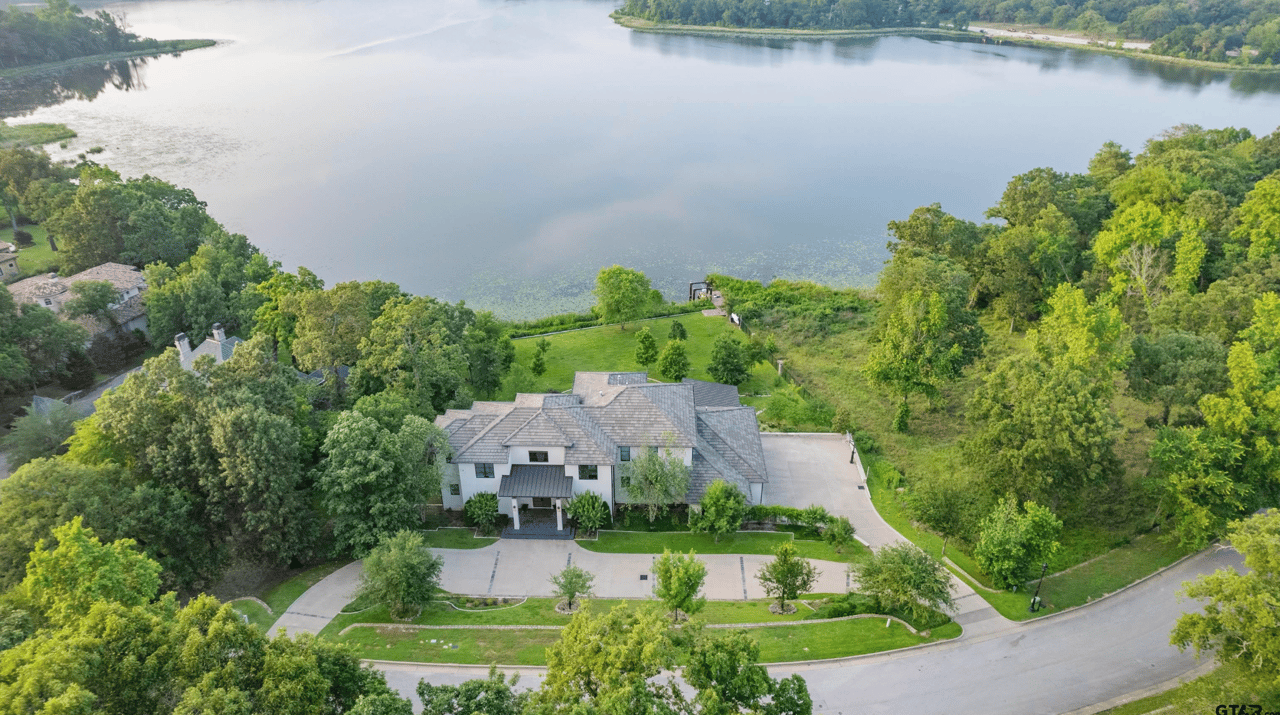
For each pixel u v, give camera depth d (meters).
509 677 45.53
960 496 58.72
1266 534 39.88
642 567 58.09
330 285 118.81
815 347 98.31
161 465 53.91
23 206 128.38
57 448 68.44
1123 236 85.62
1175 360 63.94
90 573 40.59
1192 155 109.06
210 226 117.94
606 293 99.44
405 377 67.12
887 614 52.50
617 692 32.28
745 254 130.88
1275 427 55.00
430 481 58.69
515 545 60.66
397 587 50.06
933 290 77.00
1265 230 86.56
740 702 36.00
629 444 63.34
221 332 82.81
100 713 31.19
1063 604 53.28
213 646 34.09
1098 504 64.12
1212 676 41.91
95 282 94.56
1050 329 68.81
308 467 63.19
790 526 63.66
